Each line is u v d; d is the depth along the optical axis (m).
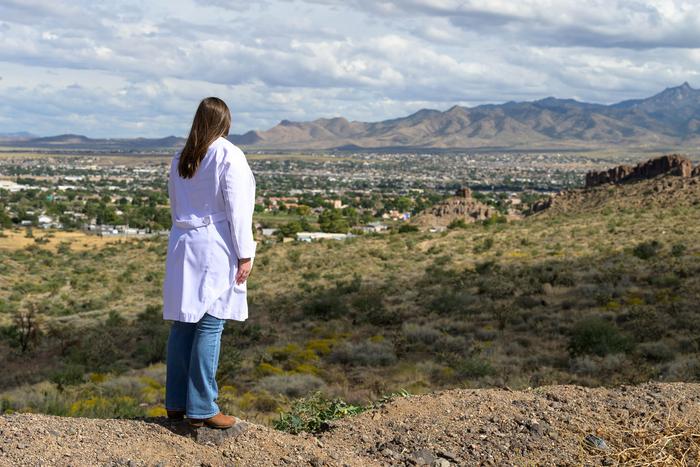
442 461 4.20
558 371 15.69
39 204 178.12
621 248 41.59
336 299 28.66
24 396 12.84
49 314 40.94
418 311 27.09
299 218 160.12
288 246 62.84
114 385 14.84
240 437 4.03
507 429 4.65
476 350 18.22
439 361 17.70
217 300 3.83
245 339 23.69
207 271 3.80
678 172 78.38
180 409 4.07
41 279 58.00
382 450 4.35
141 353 22.12
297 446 4.09
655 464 4.02
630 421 4.77
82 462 3.51
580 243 46.91
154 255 70.56
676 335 18.67
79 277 57.81
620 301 24.75
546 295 27.81
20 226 129.75
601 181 88.56
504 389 5.59
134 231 127.44
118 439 3.81
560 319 22.34
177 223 3.87
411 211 188.25
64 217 143.62
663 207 66.00
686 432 4.34
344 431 4.71
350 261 49.72
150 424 4.01
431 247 52.50
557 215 75.75
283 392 14.41
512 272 35.81
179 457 3.75
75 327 31.22
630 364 15.60
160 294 46.31
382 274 42.25
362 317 26.61
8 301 46.19
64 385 15.56
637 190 77.00
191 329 4.00
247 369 17.53
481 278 33.94
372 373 16.91
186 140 3.87
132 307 40.41
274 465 3.83
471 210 108.00
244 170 3.81
